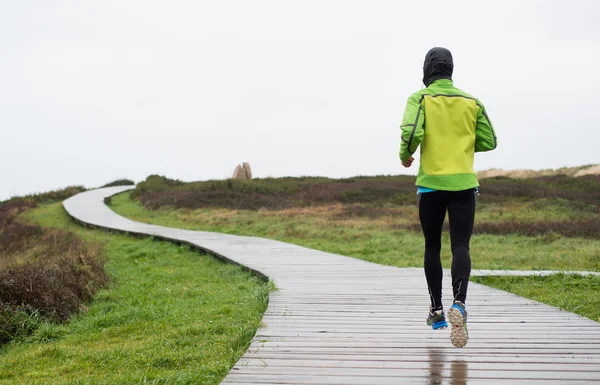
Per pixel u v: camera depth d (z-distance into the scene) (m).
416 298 6.51
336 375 3.36
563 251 13.57
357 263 10.82
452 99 3.93
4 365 5.00
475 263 11.89
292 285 7.74
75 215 26.23
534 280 8.91
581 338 4.33
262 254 12.67
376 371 3.45
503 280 8.91
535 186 29.41
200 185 37.03
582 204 22.55
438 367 3.53
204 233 18.64
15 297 7.02
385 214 22.69
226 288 9.02
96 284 9.51
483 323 4.95
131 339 5.74
